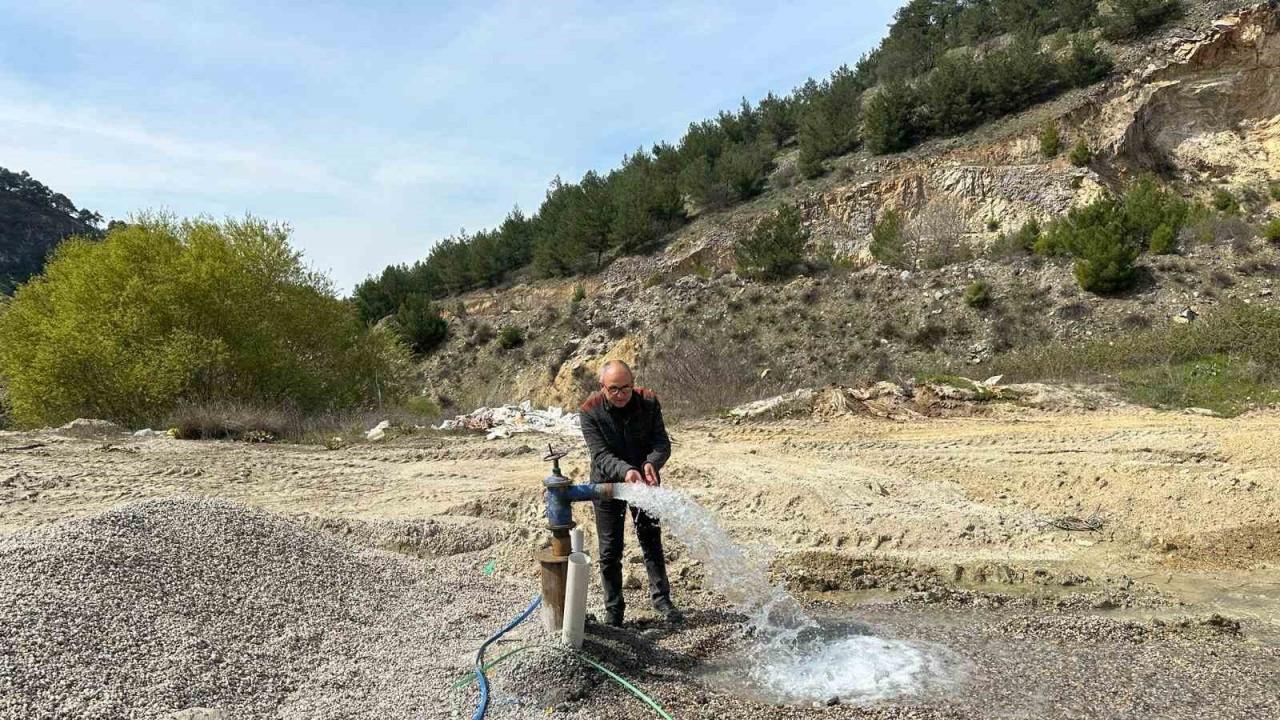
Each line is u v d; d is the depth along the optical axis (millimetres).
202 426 15328
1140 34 37875
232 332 18484
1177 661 4652
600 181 51062
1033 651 4832
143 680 4008
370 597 5512
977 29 47750
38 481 10008
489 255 50094
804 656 4750
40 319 18734
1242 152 34500
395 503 9133
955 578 6504
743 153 45656
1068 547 7203
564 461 11562
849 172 39625
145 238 18547
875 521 7875
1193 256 23672
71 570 4777
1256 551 6836
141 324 17750
